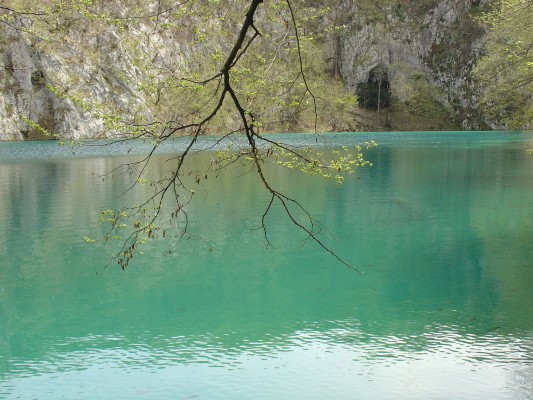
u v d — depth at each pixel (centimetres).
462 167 3878
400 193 2770
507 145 6228
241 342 1098
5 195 2795
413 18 12538
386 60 12194
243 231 2031
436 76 12269
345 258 1678
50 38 1097
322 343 1084
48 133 721
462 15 12394
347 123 11244
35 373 977
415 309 1257
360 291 1385
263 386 913
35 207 2467
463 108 11950
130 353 1058
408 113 12025
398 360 1001
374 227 2055
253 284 1459
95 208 2431
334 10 12119
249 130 591
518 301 1288
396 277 1491
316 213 2317
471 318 1191
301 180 3272
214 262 1661
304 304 1305
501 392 880
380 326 1161
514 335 1098
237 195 2770
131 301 1348
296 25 678
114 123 692
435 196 2669
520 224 2055
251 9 542
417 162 4284
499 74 3112
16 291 1426
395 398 869
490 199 2558
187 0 726
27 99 8394
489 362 984
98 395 895
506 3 2864
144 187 3033
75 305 1326
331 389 899
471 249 1742
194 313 1263
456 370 956
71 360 1031
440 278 1473
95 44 8562
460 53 12100
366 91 12069
